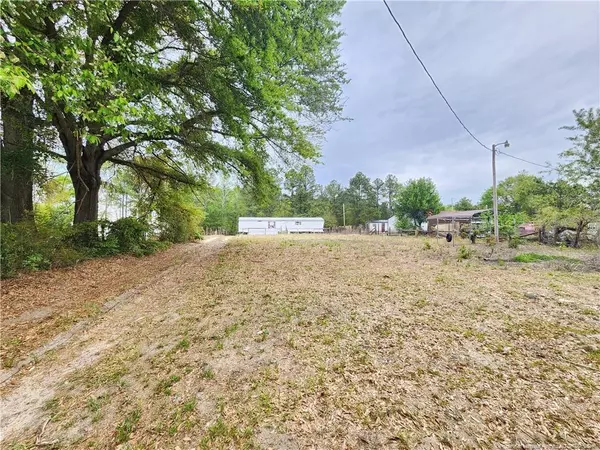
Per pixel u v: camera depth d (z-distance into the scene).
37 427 1.97
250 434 1.77
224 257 9.13
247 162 9.71
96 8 4.65
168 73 6.81
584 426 1.66
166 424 1.92
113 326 3.71
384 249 10.24
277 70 6.71
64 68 3.91
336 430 1.75
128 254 9.34
